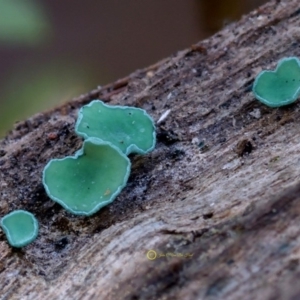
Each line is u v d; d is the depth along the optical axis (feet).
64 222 0.40
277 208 0.38
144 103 0.42
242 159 0.40
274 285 0.36
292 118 0.41
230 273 0.37
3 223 0.40
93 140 0.40
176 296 0.37
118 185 0.40
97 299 0.38
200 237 0.38
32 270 0.39
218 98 0.42
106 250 0.39
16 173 0.41
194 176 0.40
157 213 0.39
